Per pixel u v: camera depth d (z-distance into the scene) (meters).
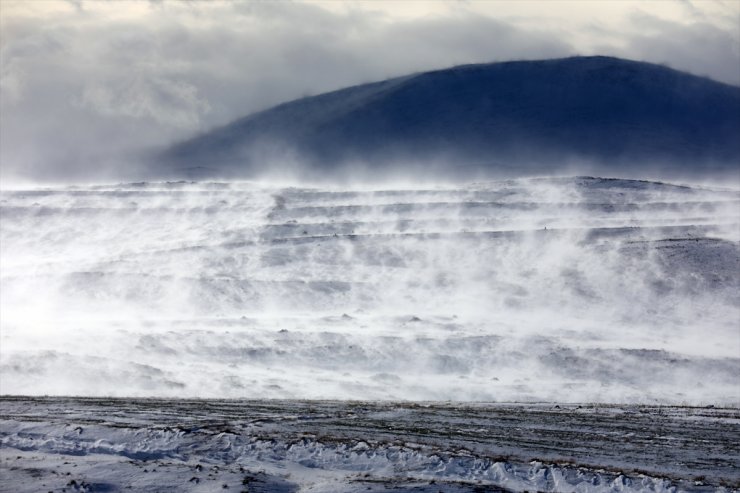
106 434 43.34
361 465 39.59
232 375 78.25
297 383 76.69
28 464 39.38
